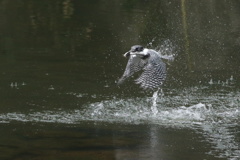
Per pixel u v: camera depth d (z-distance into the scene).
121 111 11.09
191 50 16.69
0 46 16.45
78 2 23.14
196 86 13.30
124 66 14.91
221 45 17.19
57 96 11.95
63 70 14.22
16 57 15.31
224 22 19.33
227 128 9.99
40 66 14.51
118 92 12.52
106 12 21.28
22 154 8.01
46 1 23.39
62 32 18.45
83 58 15.57
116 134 9.34
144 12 21.00
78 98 11.86
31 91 12.21
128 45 17.03
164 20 19.58
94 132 9.43
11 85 12.64
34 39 17.48
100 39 17.58
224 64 15.52
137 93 12.52
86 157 7.95
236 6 21.00
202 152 8.44
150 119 10.55
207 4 21.05
